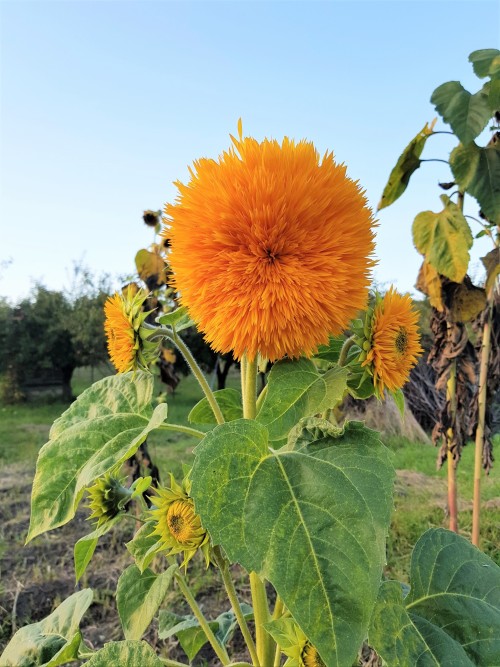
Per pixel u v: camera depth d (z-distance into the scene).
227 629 1.99
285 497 0.85
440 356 2.66
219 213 0.93
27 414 13.82
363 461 0.89
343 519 0.82
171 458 6.63
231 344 0.95
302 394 1.02
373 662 1.67
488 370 2.61
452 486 2.67
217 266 0.92
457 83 2.13
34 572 3.62
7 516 4.90
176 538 1.08
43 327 16.23
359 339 1.04
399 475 5.47
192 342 9.47
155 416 1.08
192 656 1.92
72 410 1.27
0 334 16.02
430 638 1.07
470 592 1.19
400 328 1.03
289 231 0.92
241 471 0.88
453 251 2.32
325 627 0.75
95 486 1.27
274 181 0.92
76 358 15.67
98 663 1.12
